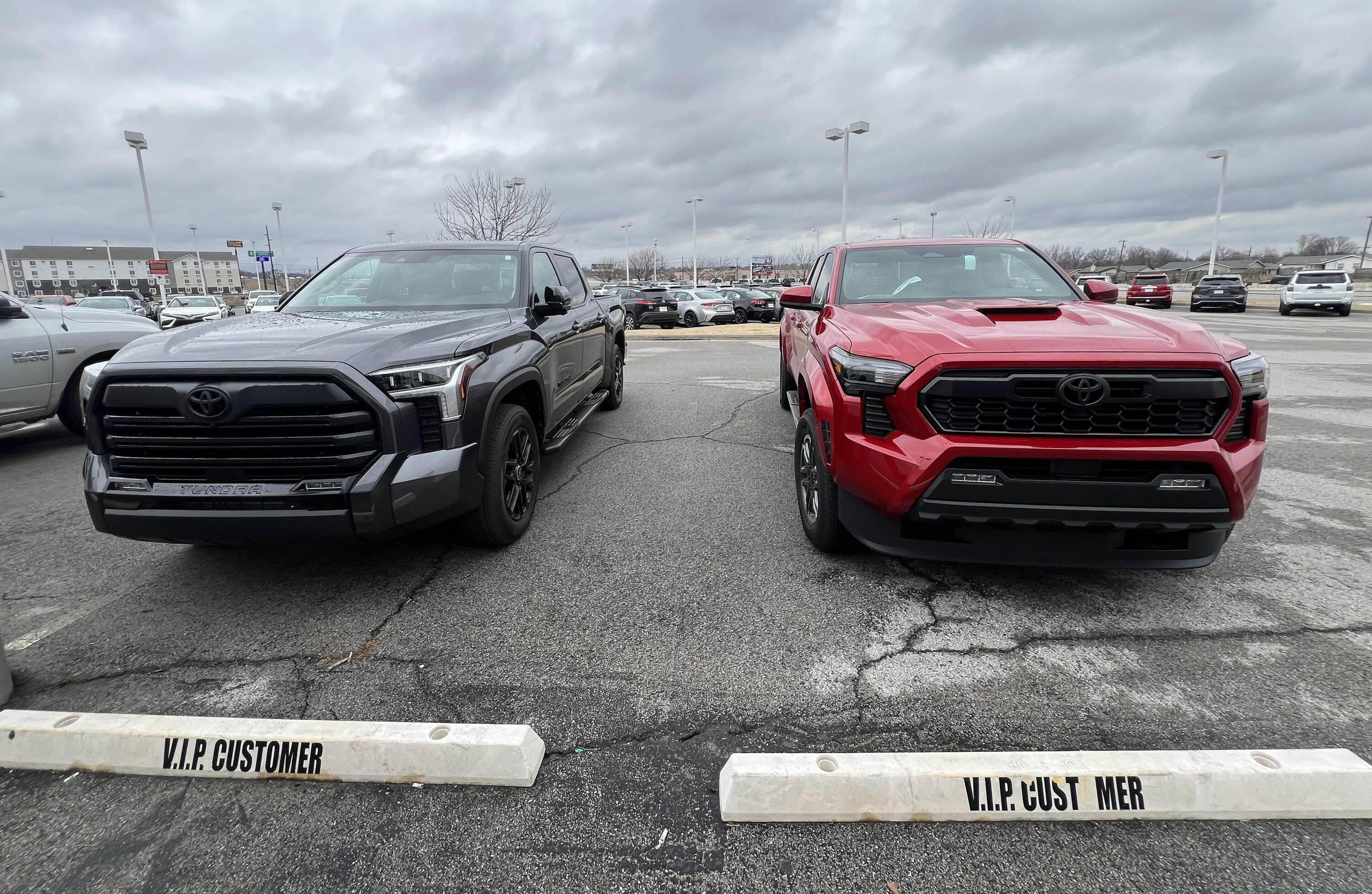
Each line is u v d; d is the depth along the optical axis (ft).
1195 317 79.97
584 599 10.23
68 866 5.70
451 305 13.93
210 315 79.87
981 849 5.78
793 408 17.21
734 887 5.44
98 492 9.38
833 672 8.31
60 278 419.74
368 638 9.20
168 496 9.23
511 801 6.35
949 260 14.79
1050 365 8.59
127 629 9.51
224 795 6.49
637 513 13.93
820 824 6.07
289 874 5.62
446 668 8.48
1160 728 7.21
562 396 15.69
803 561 11.52
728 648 8.86
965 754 6.47
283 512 9.18
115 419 9.31
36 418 19.79
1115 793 6.12
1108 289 12.73
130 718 7.10
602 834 5.97
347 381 9.20
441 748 6.63
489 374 11.07
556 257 18.33
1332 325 67.00
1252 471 8.68
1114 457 8.46
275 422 9.12
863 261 15.01
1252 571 11.01
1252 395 8.70
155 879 5.58
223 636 9.30
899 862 5.66
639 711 7.63
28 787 6.59
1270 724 7.25
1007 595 10.21
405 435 9.66
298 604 10.17
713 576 10.97
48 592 10.68
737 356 45.83
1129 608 9.78
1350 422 22.74
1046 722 7.32
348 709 7.70
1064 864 5.63
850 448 9.77
